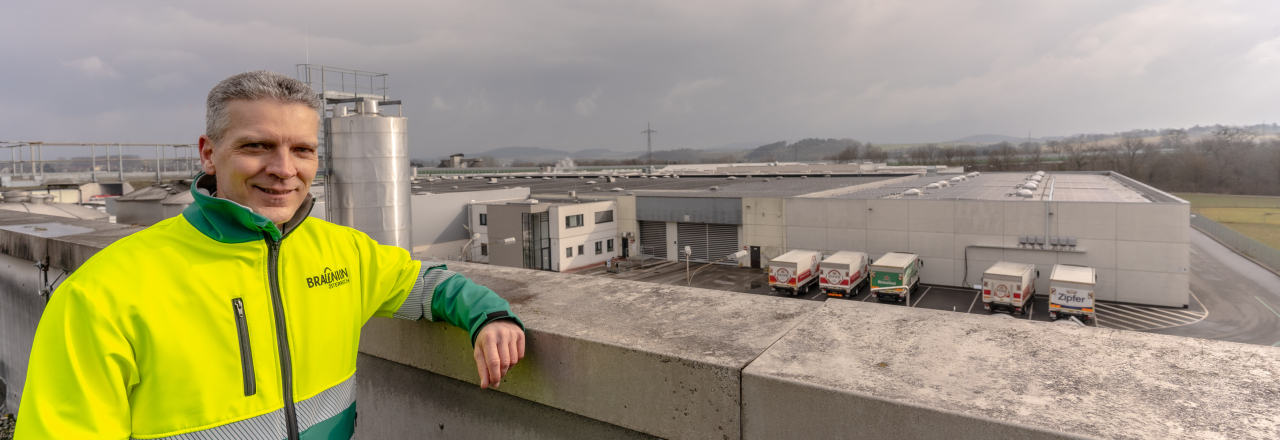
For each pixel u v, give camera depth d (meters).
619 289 2.61
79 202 38.50
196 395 1.29
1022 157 131.62
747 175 87.44
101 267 1.21
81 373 1.14
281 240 1.43
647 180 76.06
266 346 1.38
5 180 30.86
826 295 32.19
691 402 1.66
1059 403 1.34
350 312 1.62
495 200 50.84
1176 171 105.94
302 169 1.38
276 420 1.41
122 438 1.20
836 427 1.43
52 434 1.11
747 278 38.03
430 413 2.43
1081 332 1.84
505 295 2.54
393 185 13.20
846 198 37.34
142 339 1.22
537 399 2.00
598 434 1.93
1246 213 81.81
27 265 6.30
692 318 2.10
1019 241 31.91
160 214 23.67
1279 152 98.12
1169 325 26.58
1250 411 1.28
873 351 1.72
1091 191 40.91
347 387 1.63
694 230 45.38
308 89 1.40
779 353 1.71
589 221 45.25
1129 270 29.81
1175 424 1.23
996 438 1.25
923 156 155.50
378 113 13.24
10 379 6.88
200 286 1.28
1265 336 24.84
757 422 1.55
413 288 1.89
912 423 1.33
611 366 1.81
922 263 34.66
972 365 1.59
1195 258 48.41
